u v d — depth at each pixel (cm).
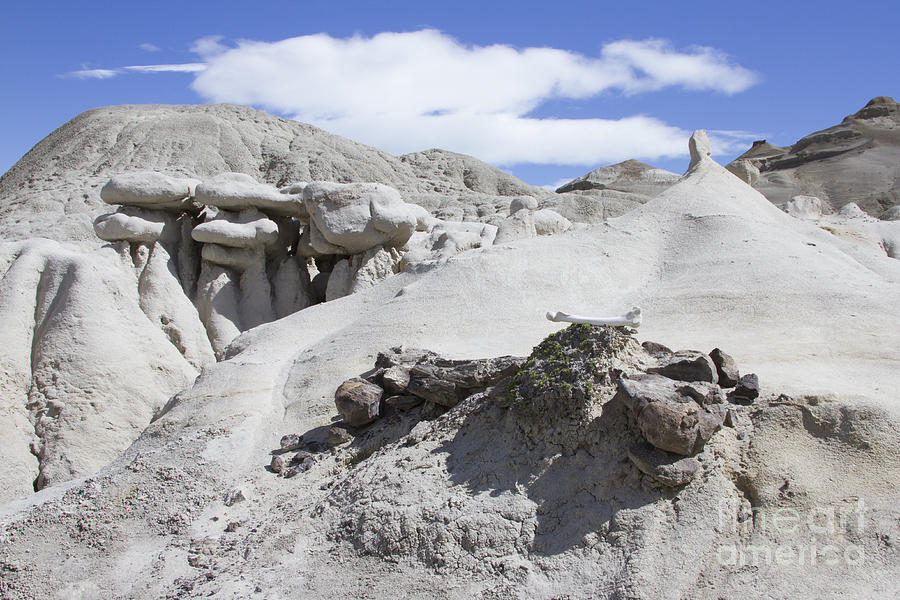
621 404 760
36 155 5631
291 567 750
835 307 1154
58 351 1377
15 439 1286
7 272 1531
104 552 838
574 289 1378
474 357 1083
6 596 782
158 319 1686
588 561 673
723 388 823
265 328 1468
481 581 685
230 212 1855
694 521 679
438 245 1816
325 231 1783
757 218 1590
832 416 761
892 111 6088
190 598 731
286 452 992
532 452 783
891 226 2012
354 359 1204
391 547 735
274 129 6359
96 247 2216
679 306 1235
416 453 848
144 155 5300
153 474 955
